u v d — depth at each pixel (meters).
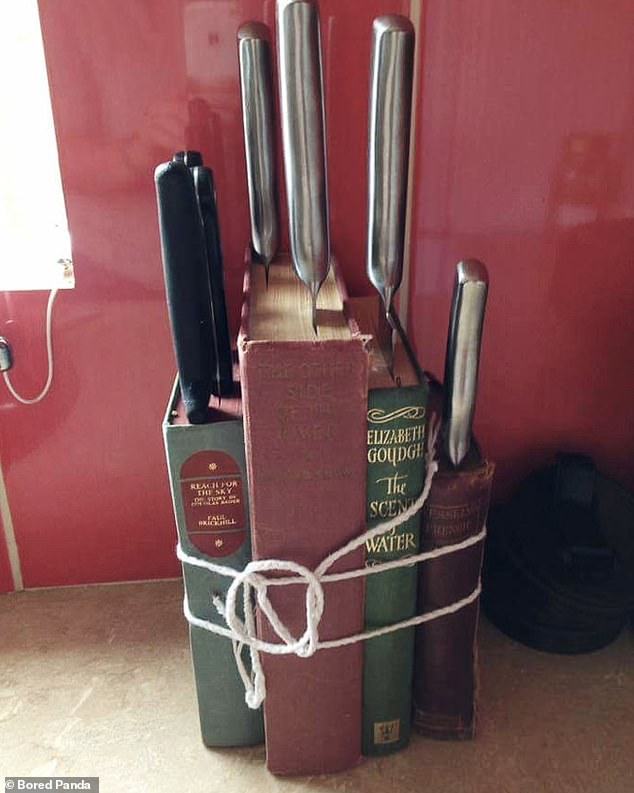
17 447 0.78
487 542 0.80
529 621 0.76
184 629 0.80
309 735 0.65
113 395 0.77
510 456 0.83
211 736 0.68
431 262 0.74
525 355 0.78
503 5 0.65
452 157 0.70
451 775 0.67
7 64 0.70
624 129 0.69
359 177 0.70
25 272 0.74
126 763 0.67
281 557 0.57
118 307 0.73
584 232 0.73
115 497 0.82
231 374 0.60
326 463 0.54
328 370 0.51
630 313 0.77
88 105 0.66
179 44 0.65
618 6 0.65
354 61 0.66
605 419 0.81
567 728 0.70
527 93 0.68
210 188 0.55
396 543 0.60
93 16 0.63
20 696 0.73
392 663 0.65
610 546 0.74
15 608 0.83
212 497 0.58
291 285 0.62
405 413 0.55
